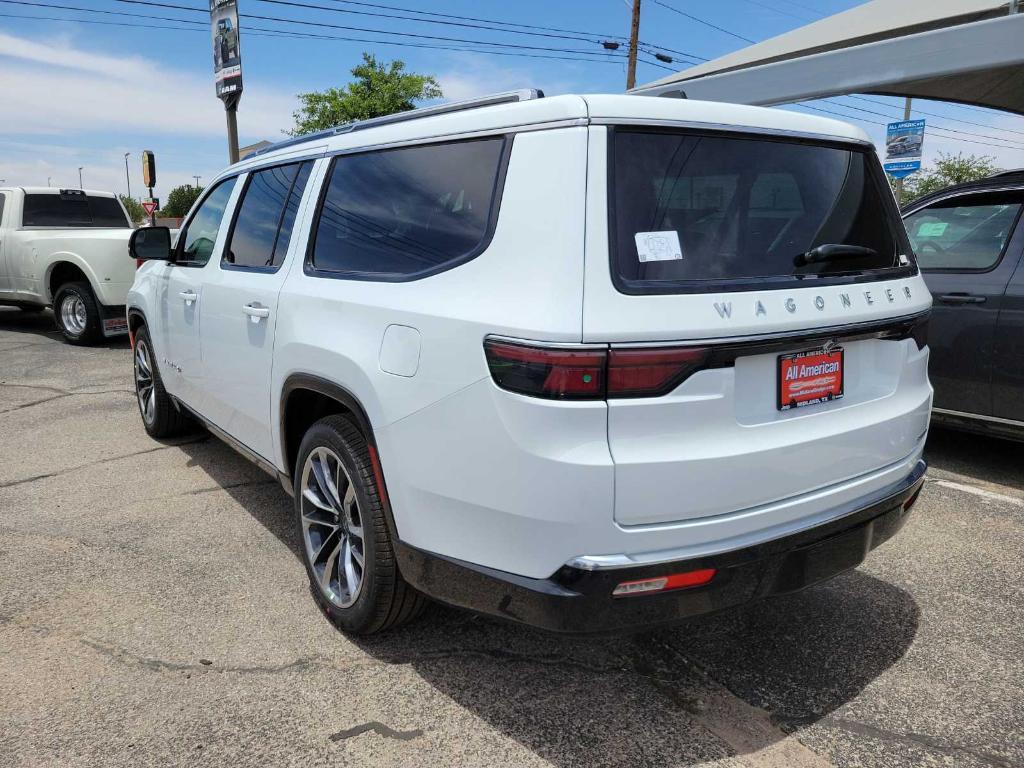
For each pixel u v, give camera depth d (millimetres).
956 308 4598
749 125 2322
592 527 1941
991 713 2449
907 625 2977
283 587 3232
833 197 2496
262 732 2326
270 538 3732
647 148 2104
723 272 2125
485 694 2518
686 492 2000
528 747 2275
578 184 1992
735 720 2406
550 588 2008
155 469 4746
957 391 4656
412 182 2537
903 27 7074
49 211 10492
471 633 2881
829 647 2822
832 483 2336
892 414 2506
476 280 2156
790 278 2234
